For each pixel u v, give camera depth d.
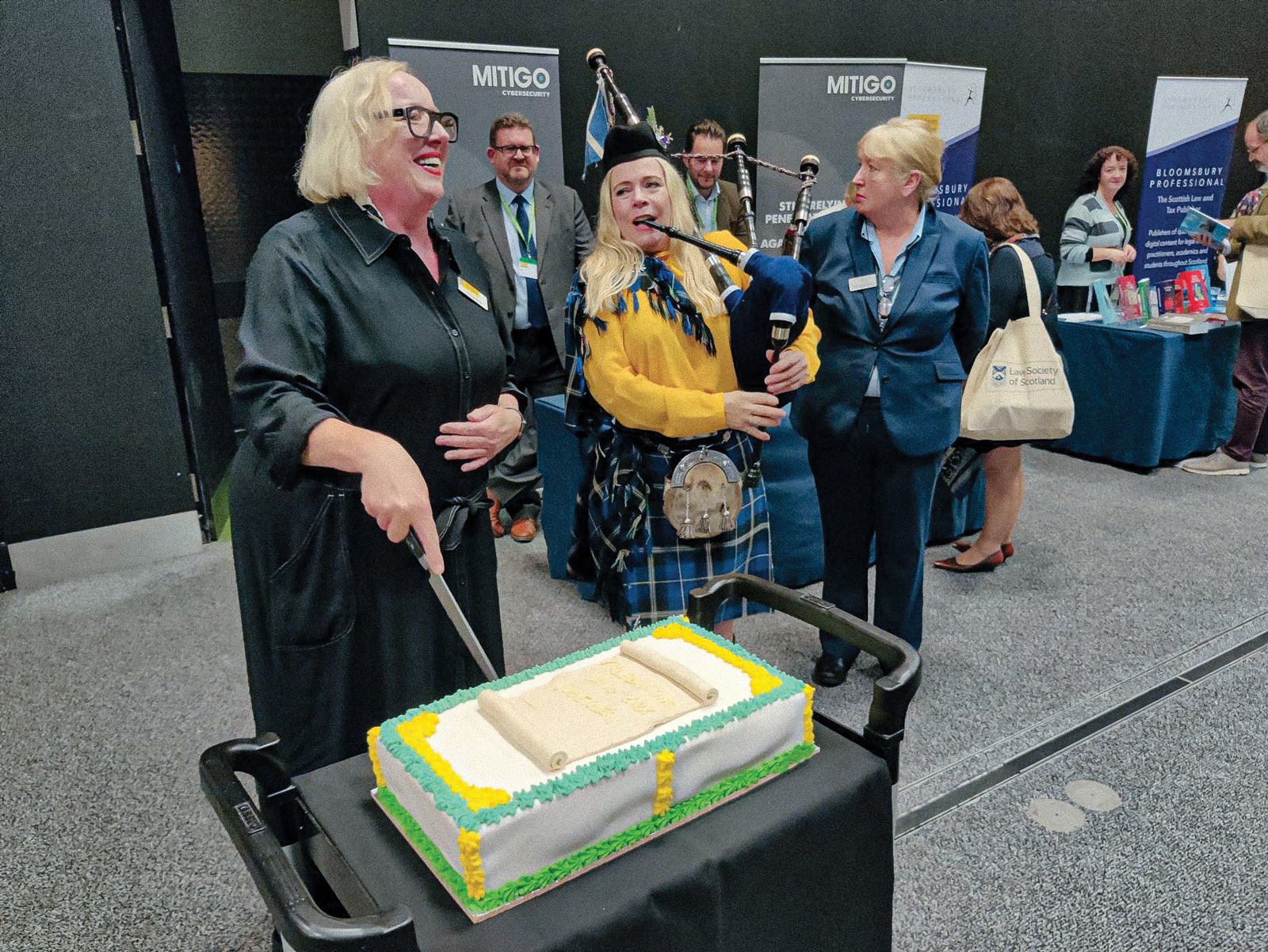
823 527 2.32
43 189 3.03
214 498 3.88
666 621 1.14
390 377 1.18
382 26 3.48
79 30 2.99
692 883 0.79
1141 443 4.16
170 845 1.89
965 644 2.69
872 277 2.08
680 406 1.58
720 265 1.64
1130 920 1.62
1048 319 2.70
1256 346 4.02
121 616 2.99
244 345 1.11
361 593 1.24
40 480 3.22
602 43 3.93
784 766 0.93
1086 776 2.05
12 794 2.06
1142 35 5.29
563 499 3.02
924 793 1.99
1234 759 2.10
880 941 1.02
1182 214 5.28
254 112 4.44
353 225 1.17
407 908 0.68
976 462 3.36
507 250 3.48
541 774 0.81
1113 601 2.96
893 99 4.35
